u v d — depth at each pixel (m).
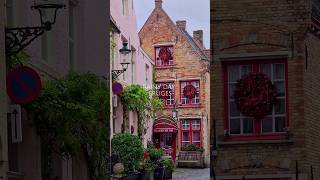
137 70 36.22
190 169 40.56
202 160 42.38
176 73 45.72
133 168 28.06
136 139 28.58
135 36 35.94
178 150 44.56
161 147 44.38
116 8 31.86
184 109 45.31
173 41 45.97
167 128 44.09
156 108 39.38
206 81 45.31
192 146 43.12
